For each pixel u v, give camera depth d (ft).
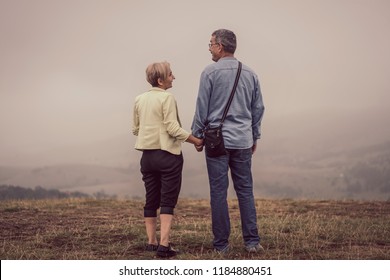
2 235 28.78
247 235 23.18
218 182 22.34
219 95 22.06
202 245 24.79
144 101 22.09
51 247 25.44
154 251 23.44
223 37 22.44
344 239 26.76
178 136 21.48
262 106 23.24
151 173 22.79
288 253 23.08
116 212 40.34
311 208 44.11
